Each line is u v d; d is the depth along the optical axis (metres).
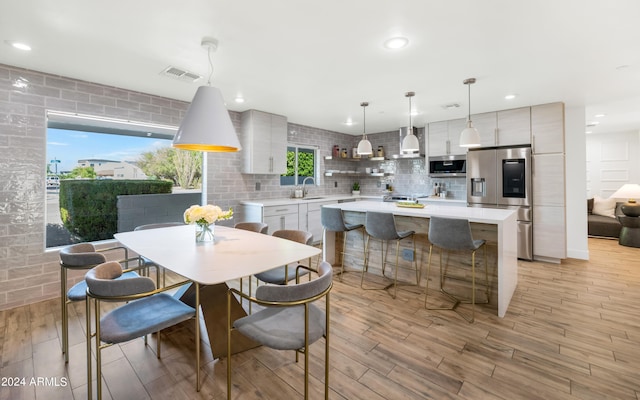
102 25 2.13
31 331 2.43
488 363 2.00
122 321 1.65
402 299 3.05
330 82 3.31
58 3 1.86
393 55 2.62
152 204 4.03
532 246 4.39
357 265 3.94
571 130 4.43
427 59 2.70
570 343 2.24
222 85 3.43
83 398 1.69
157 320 1.67
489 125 4.66
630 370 1.92
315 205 5.45
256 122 4.61
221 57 2.66
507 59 2.71
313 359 2.06
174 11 1.96
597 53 2.58
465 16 2.02
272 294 1.44
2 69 2.79
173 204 4.24
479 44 2.42
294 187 5.80
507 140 4.51
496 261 2.90
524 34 2.26
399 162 6.41
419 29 2.19
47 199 3.23
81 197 3.47
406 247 3.48
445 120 5.20
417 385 1.79
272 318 1.70
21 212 2.92
